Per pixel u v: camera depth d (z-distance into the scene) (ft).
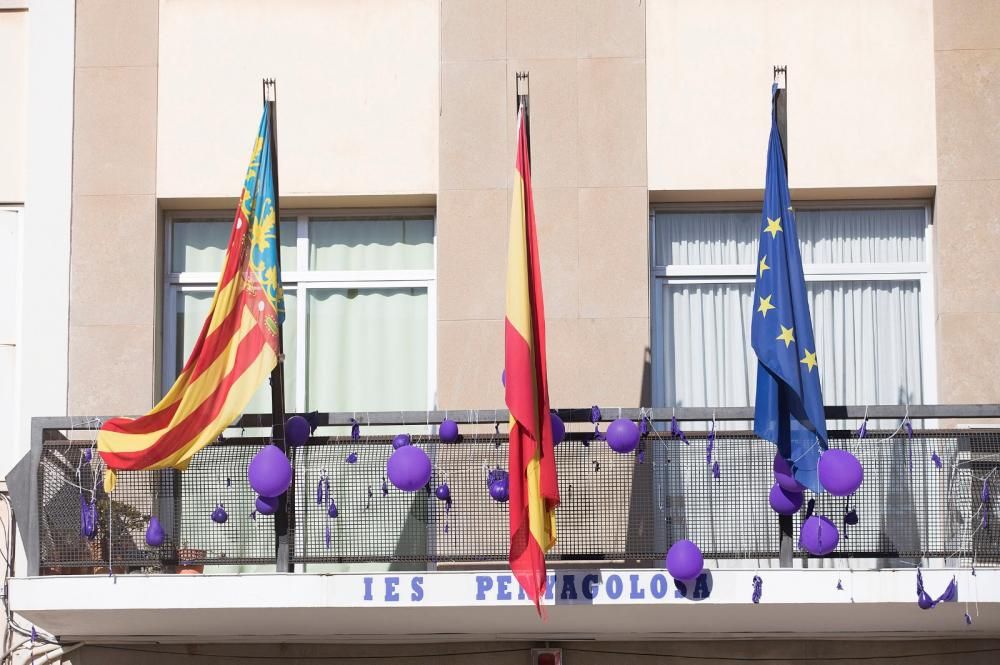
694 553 35.55
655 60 43.24
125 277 42.80
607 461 38.40
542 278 42.27
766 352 36.01
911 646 39.93
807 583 36.11
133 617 37.65
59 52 43.65
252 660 40.52
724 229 43.83
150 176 43.24
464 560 37.99
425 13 43.65
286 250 43.96
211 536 38.19
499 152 42.98
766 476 37.93
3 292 42.91
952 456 37.73
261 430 42.16
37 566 37.50
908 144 42.75
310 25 43.75
